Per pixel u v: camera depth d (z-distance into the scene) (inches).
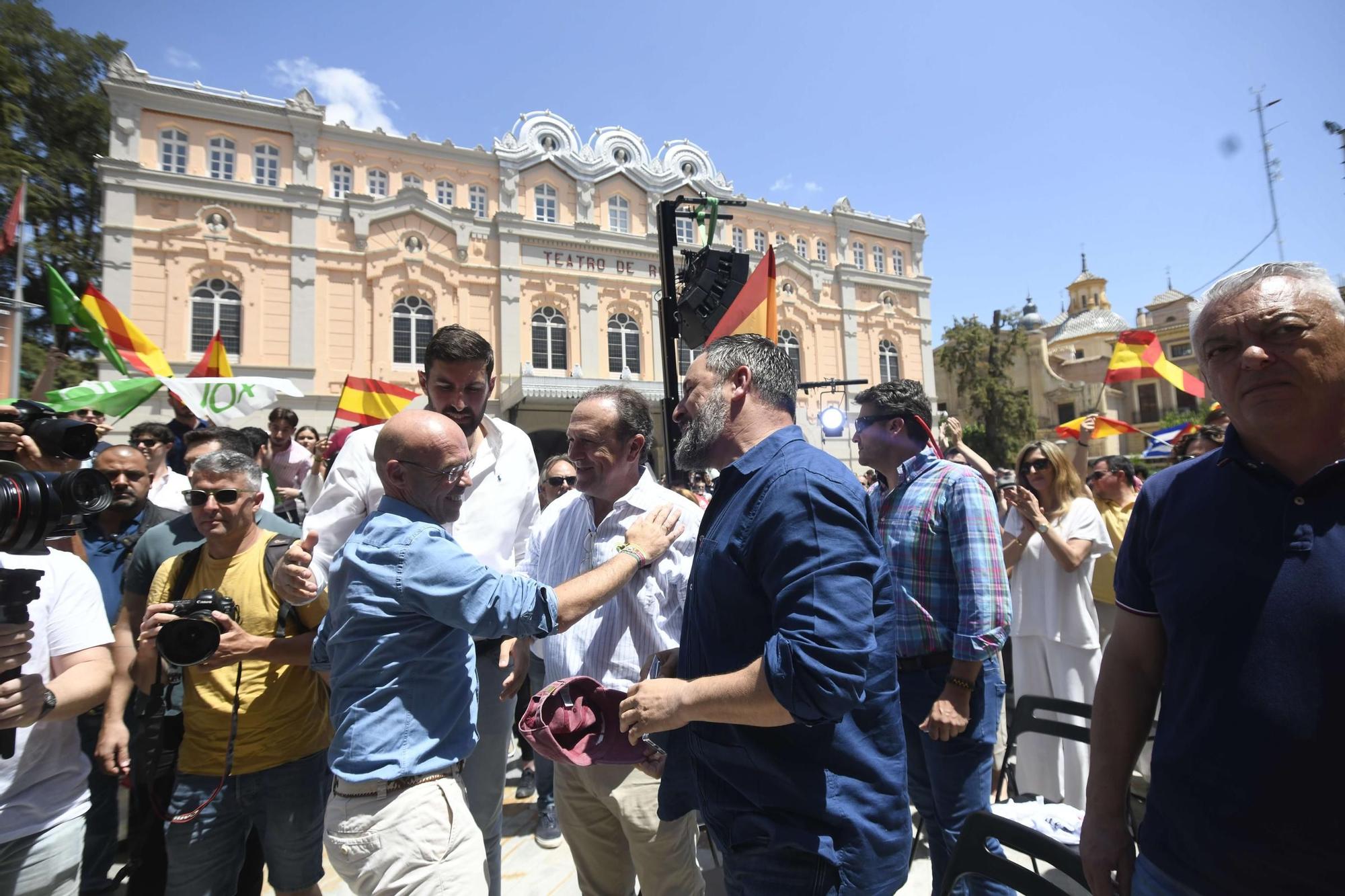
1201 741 57.9
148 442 176.2
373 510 111.3
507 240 842.2
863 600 63.7
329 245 758.5
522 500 130.0
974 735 108.3
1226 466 62.5
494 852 113.0
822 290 1033.5
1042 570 164.4
